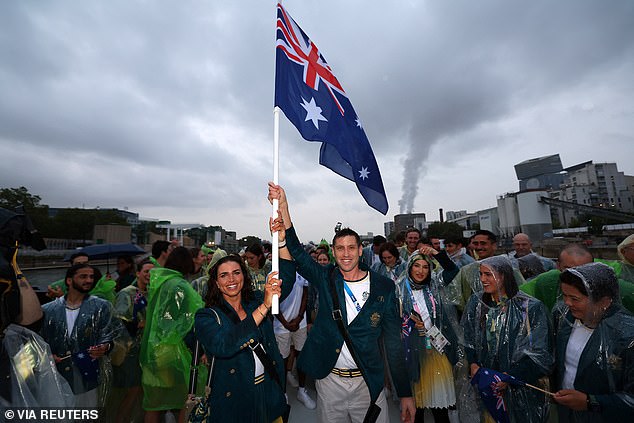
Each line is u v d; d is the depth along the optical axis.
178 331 2.65
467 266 3.38
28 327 1.66
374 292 2.27
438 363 3.04
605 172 95.06
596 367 1.82
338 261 2.29
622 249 2.80
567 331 2.06
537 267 3.84
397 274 4.43
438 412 3.04
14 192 50.50
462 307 3.37
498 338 2.30
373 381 2.12
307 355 2.27
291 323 4.02
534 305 2.23
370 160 3.09
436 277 3.31
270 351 2.09
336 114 2.91
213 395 1.90
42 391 1.64
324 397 2.25
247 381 1.92
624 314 1.81
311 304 4.59
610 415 1.72
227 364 1.92
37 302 1.71
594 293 1.79
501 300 2.35
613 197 91.50
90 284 2.78
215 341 1.84
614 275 1.83
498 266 2.32
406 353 3.03
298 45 2.91
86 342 2.69
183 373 2.70
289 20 2.94
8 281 1.47
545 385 2.20
